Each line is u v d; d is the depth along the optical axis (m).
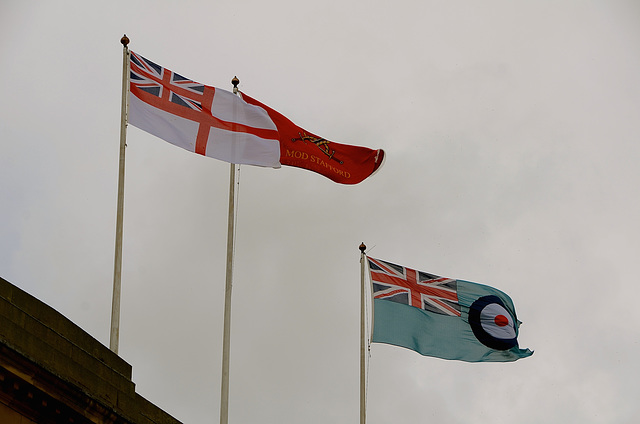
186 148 51.31
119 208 47.75
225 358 50.91
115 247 47.28
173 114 51.34
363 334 57.03
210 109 52.25
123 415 39.03
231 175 52.38
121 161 48.50
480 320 58.12
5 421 34.56
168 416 42.47
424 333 57.62
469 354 57.75
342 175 55.06
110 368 39.06
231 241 51.88
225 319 51.31
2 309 34.34
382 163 55.31
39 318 36.22
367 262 58.12
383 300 57.56
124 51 50.03
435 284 58.41
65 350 36.78
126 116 49.25
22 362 34.56
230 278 51.62
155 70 51.47
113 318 46.34
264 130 52.88
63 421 36.59
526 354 58.50
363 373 56.41
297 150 54.53
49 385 35.62
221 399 50.56
